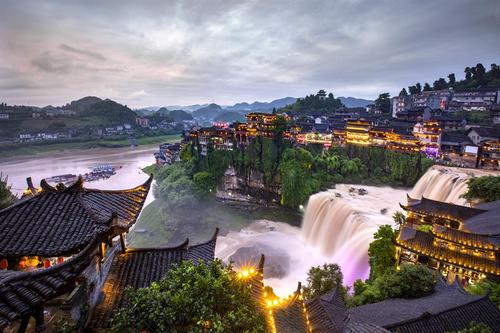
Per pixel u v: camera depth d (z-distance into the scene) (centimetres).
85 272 1688
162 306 1415
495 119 13638
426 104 17612
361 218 8288
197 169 13962
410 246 4862
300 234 10581
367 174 12550
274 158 12725
